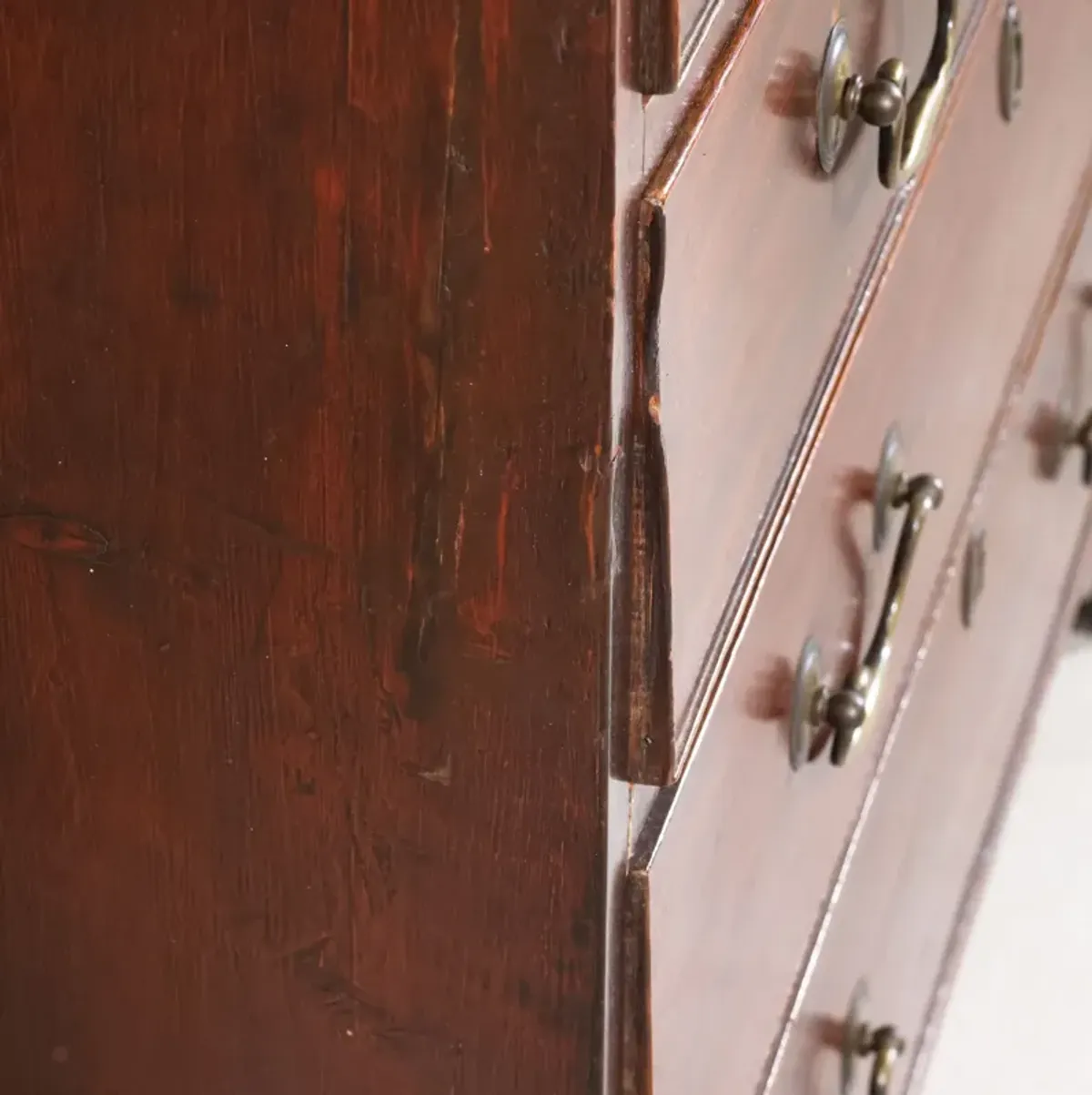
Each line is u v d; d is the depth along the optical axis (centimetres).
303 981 94
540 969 90
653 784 87
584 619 86
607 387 83
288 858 92
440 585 87
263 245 86
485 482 85
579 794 87
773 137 88
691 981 92
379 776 90
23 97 87
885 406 101
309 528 88
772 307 90
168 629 91
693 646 88
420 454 86
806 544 96
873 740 108
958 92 103
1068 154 122
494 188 83
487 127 83
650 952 89
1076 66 120
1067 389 134
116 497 90
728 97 85
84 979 98
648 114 83
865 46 93
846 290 96
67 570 92
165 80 85
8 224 88
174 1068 98
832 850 106
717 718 91
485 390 85
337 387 86
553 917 89
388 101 83
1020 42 108
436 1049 92
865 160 95
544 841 88
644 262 83
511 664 87
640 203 83
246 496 88
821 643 99
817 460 95
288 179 85
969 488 116
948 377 109
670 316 84
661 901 89
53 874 97
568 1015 90
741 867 96
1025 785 170
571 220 82
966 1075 138
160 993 97
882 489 102
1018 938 151
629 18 81
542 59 82
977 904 137
